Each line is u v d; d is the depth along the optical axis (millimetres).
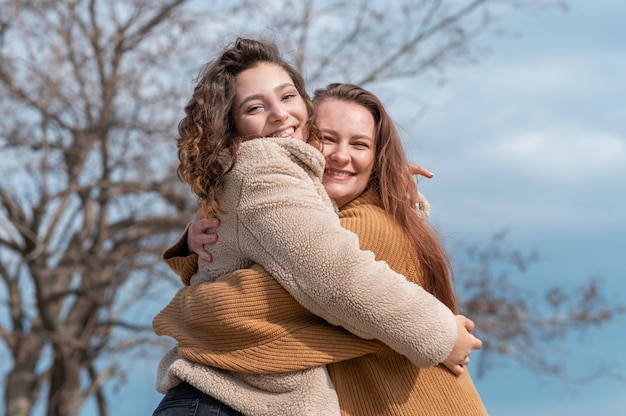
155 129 13586
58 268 13992
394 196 3230
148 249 14352
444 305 2951
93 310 14984
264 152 3004
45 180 13484
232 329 2943
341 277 2838
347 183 3256
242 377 2951
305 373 2928
